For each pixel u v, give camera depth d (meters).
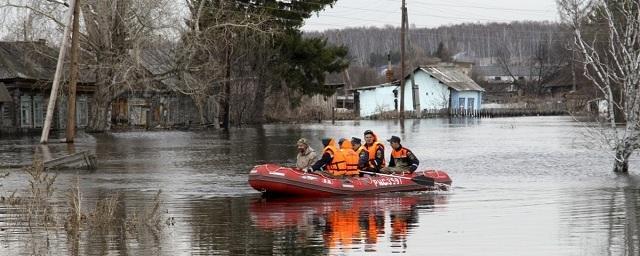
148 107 84.06
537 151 49.06
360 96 125.88
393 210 24.16
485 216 22.97
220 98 79.12
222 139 63.03
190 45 67.62
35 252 17.78
